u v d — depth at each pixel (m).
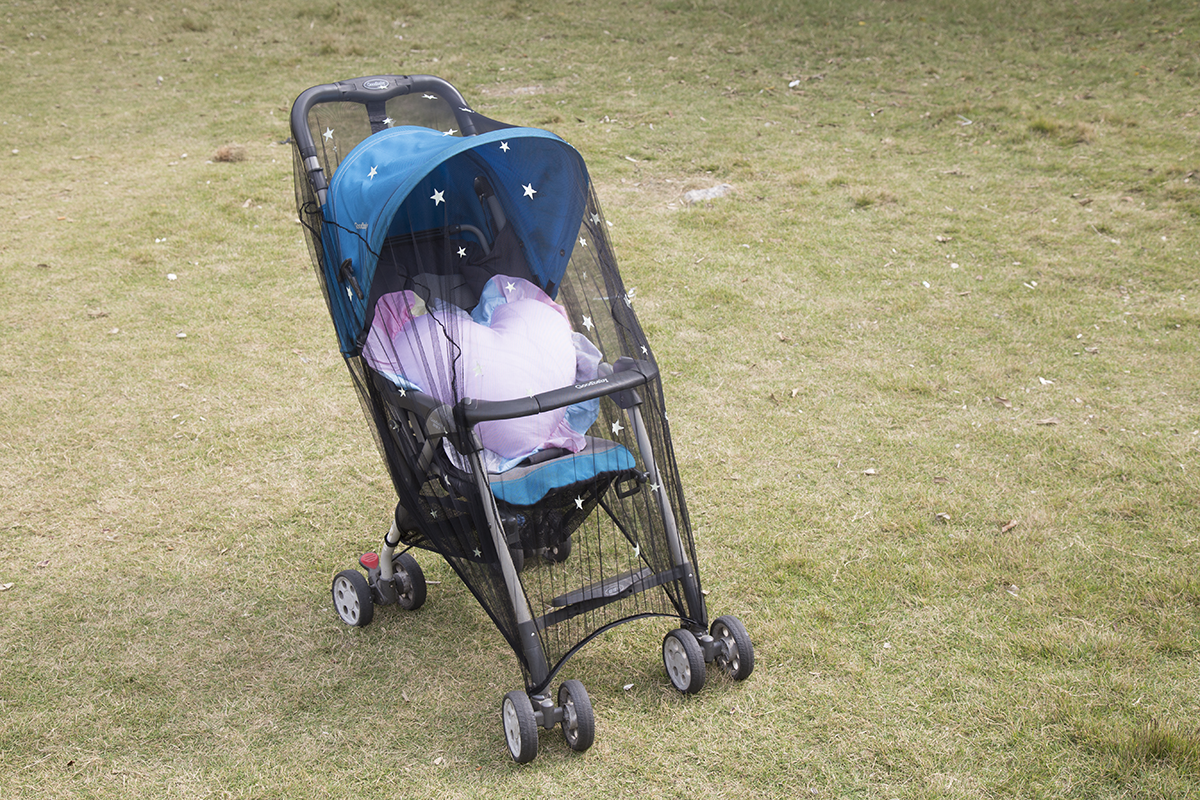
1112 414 5.09
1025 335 5.98
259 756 3.11
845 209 7.96
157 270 7.07
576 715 2.99
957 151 9.12
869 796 2.91
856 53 12.08
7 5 15.32
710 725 3.20
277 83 11.96
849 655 3.50
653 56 12.32
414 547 3.78
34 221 7.96
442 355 2.99
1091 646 3.48
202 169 9.13
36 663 3.52
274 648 3.61
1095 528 4.17
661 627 3.69
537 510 3.14
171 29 14.34
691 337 6.04
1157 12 12.60
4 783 3.00
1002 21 12.88
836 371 5.62
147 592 3.91
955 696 3.29
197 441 4.98
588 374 3.25
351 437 5.03
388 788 2.98
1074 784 2.92
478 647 3.61
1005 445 4.84
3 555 4.12
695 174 8.78
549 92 11.16
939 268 6.91
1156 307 6.27
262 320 6.34
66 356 5.84
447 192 3.55
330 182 3.27
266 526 4.33
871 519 4.29
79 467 4.75
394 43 13.24
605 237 3.29
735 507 4.41
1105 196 8.01
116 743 3.16
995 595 3.79
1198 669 3.37
